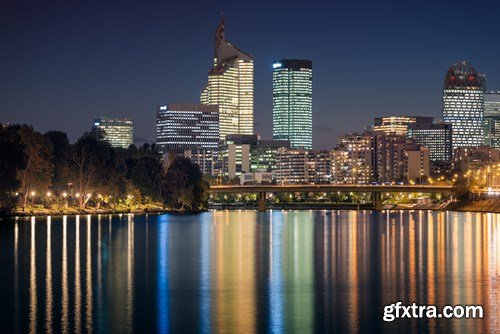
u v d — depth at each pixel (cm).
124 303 11975
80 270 15512
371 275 14912
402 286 13550
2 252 18662
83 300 12181
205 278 14488
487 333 10181
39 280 14138
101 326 10519
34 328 10400
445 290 13150
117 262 16925
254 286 13575
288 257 18150
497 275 14875
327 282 14025
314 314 11250
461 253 19000
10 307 11612
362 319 10944
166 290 13138
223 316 11125
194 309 11556
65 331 10275
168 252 19275
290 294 12781
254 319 10944
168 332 10262
